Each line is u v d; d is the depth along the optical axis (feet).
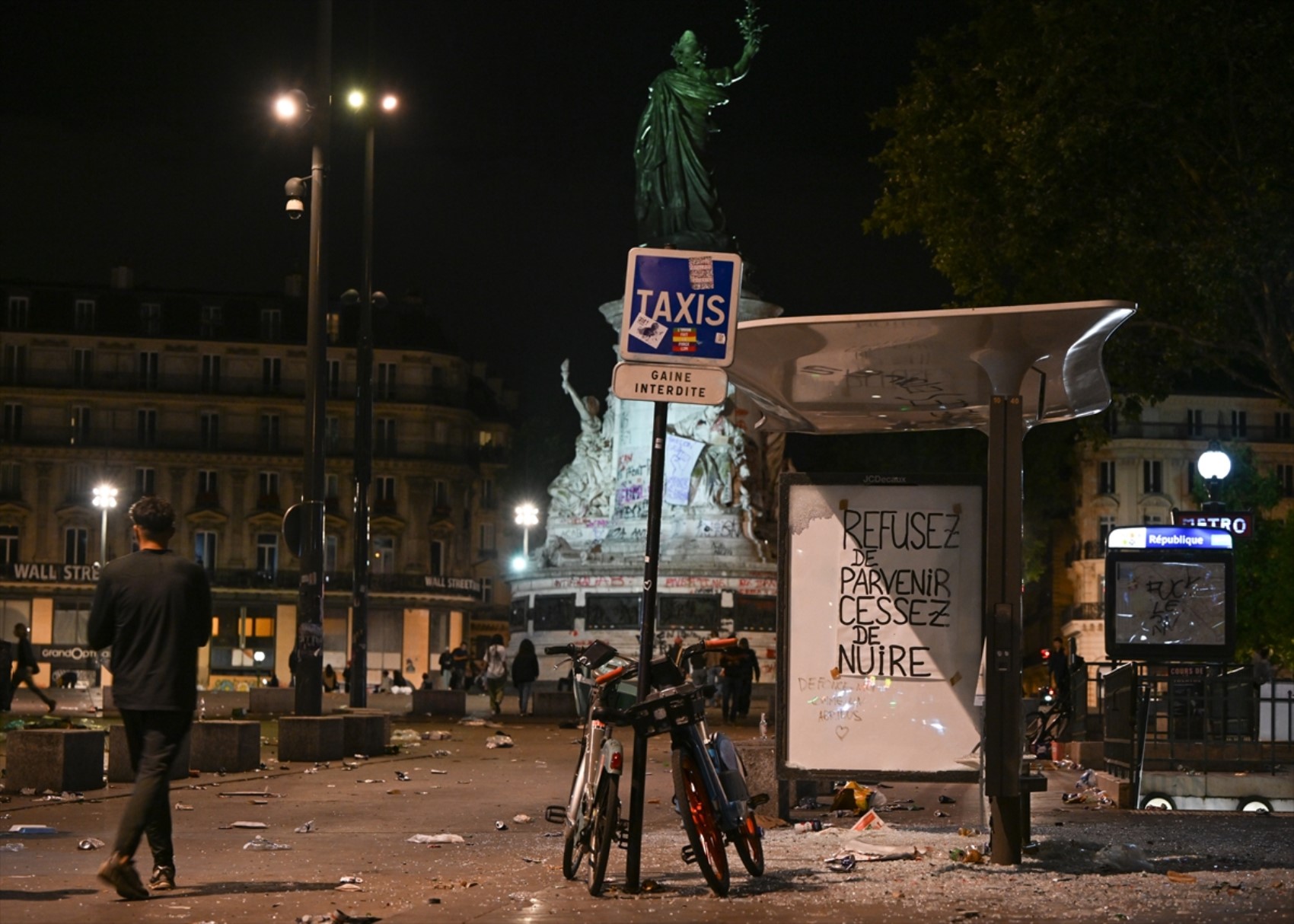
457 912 26.37
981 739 37.42
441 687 226.17
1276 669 124.16
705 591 145.07
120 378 266.36
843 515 38.34
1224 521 66.39
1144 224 83.97
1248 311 87.25
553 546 159.33
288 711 112.78
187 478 266.57
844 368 34.01
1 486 261.85
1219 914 25.75
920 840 36.09
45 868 31.89
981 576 37.86
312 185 69.00
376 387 275.59
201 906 27.12
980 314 30.19
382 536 272.51
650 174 156.46
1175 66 80.23
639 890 28.53
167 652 28.35
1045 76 84.38
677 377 29.07
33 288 268.00
